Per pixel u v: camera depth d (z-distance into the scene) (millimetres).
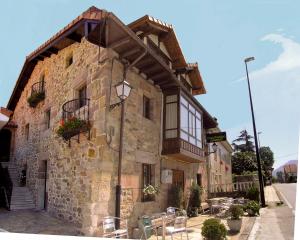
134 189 8109
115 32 7309
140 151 8656
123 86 7113
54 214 8945
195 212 11320
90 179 7137
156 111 9969
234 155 33938
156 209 9141
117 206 7016
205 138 16203
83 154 7750
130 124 8320
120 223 7223
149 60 8523
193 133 11344
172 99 10250
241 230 7914
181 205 10320
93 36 7512
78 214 7473
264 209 12523
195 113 11938
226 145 23734
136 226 7848
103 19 6984
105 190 6969
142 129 8922
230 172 26781
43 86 12023
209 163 16562
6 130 15719
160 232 7340
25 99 14258
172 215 6902
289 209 11953
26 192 11336
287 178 43375
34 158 11594
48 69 11680
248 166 32344
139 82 9141
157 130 9859
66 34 9078
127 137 8094
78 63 9141
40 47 11109
